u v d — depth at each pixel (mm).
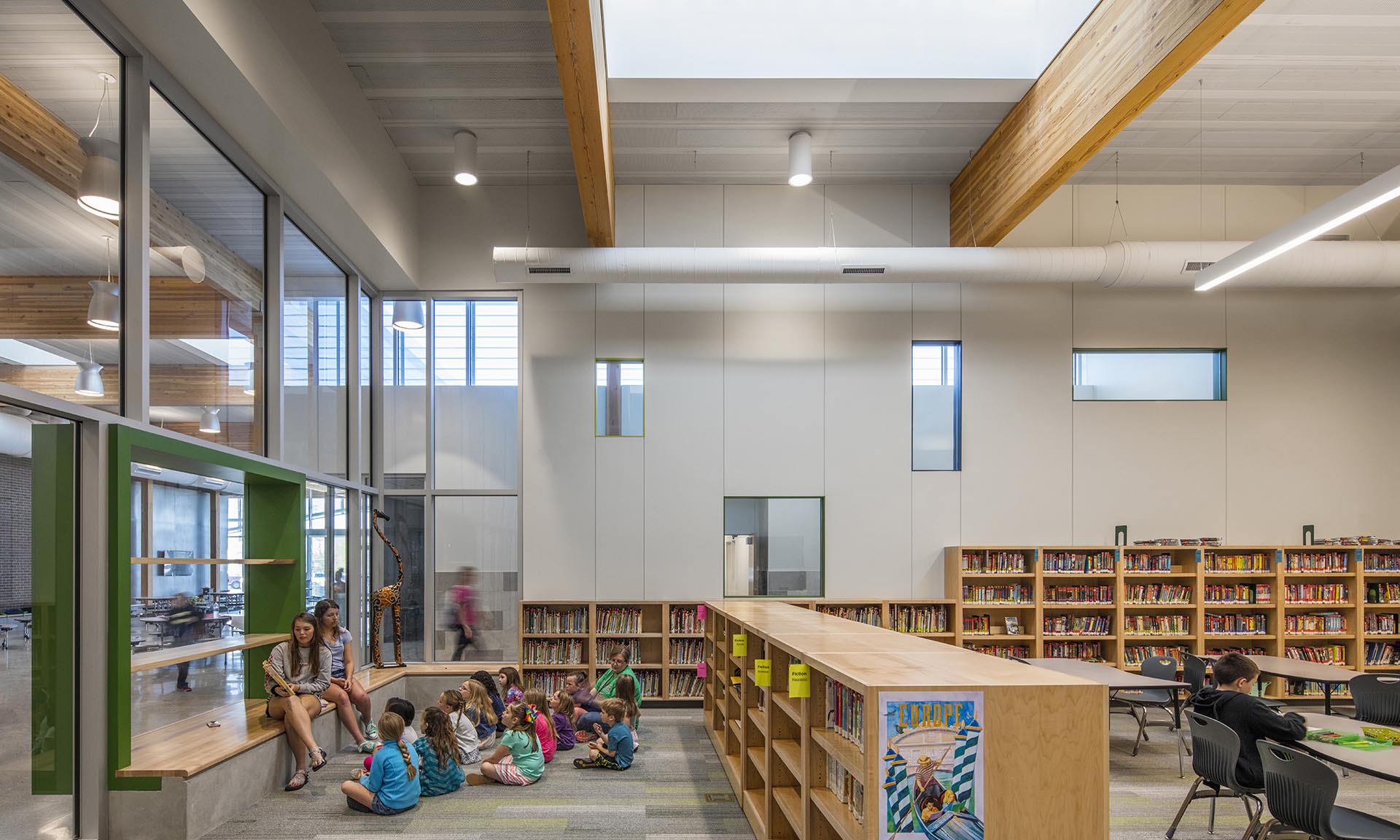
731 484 9711
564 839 5086
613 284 9883
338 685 7172
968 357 9883
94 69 4602
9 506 4129
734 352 9828
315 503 8070
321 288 8297
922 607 9531
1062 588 9469
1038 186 7355
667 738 7770
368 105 7785
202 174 5812
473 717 7426
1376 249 8797
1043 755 3092
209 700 6340
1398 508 9875
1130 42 5562
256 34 5359
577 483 9664
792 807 4363
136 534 5277
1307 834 4457
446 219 9875
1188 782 6434
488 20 6535
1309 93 7582
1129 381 10000
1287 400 9938
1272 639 9367
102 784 4742
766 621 5660
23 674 4219
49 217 4246
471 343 9922
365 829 5234
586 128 6258
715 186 9953
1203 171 9594
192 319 5668
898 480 9758
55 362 4297
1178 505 9805
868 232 9938
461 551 9734
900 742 3049
